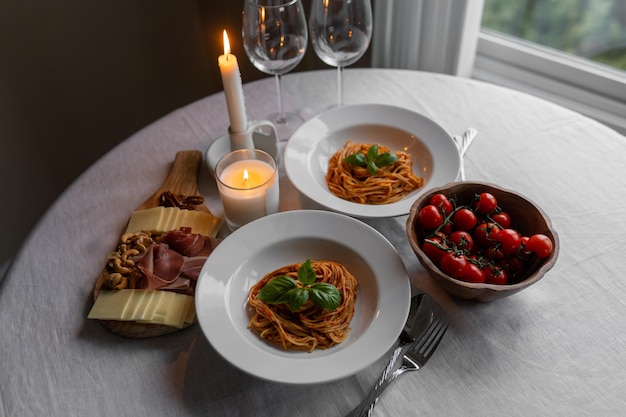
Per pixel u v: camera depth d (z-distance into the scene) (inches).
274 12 43.7
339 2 44.3
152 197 44.1
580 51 75.1
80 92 82.7
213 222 41.3
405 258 39.0
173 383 32.6
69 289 38.1
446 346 33.9
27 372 33.4
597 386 31.5
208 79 96.8
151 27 83.9
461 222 35.9
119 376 33.0
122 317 34.4
